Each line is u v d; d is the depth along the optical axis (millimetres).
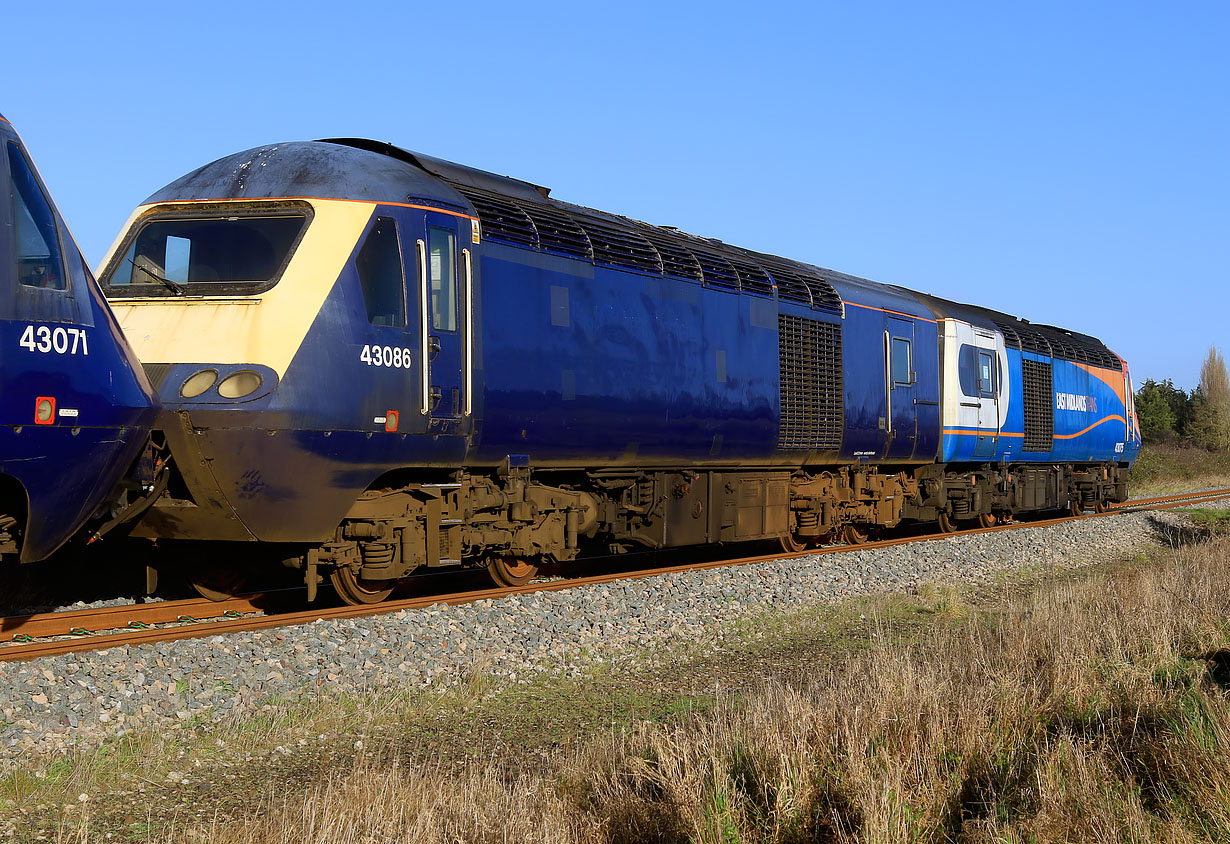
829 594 12750
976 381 19734
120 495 8125
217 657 7594
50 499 6527
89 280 6754
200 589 10391
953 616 11578
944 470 19500
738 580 12625
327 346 8773
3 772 5578
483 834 4844
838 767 5453
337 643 8211
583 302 11297
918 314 18109
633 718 7379
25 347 6203
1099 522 22734
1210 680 7281
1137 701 6602
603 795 5418
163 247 9250
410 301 9461
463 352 9961
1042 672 7324
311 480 8797
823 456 15594
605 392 11484
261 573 11648
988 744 5918
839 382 15766
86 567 10906
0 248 6145
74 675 6918
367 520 9648
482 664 8219
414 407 9438
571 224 11438
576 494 12008
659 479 13031
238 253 9055
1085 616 9469
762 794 5293
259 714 6852
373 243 9266
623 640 9648
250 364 8500
